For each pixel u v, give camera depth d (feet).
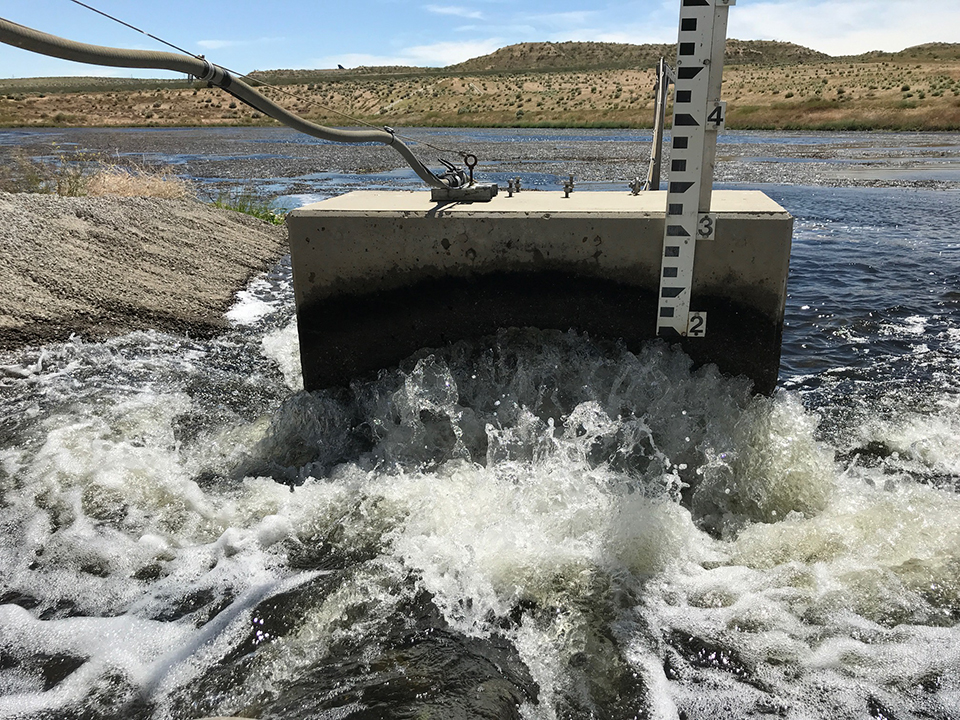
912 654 9.98
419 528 13.09
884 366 20.97
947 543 12.17
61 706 9.35
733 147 103.09
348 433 16.43
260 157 97.96
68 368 19.48
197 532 13.14
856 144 106.63
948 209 47.55
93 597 11.44
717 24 13.33
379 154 101.76
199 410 17.94
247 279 30.17
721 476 14.21
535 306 15.85
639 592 11.42
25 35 9.23
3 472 14.66
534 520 13.12
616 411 15.28
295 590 11.54
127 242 28.09
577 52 584.81
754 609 10.97
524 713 9.16
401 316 16.26
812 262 33.45
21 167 63.41
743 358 15.55
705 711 9.18
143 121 217.36
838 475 14.74
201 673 9.88
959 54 428.97
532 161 85.76
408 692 9.48
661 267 15.12
